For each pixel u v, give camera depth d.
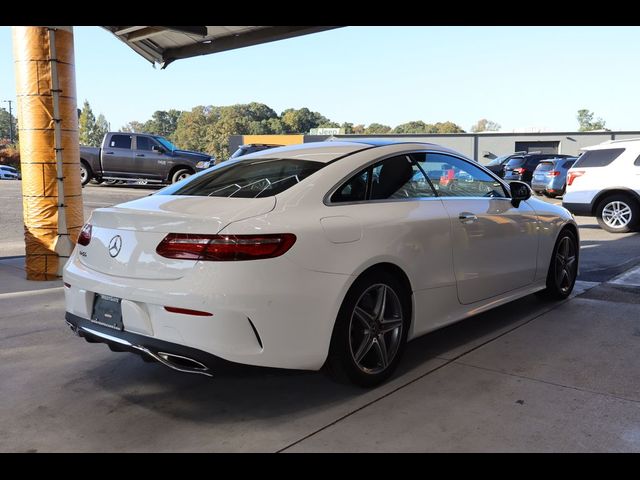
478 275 4.20
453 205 4.03
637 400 3.24
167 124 162.75
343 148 3.81
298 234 2.99
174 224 2.98
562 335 4.43
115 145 19.48
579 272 6.83
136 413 3.20
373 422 3.03
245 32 8.59
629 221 10.43
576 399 3.26
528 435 2.85
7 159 70.88
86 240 3.45
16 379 3.69
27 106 6.43
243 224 2.89
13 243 9.63
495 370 3.72
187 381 3.65
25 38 6.34
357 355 3.32
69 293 3.44
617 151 10.59
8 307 5.44
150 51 9.21
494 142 45.12
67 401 3.36
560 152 44.09
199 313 2.79
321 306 3.04
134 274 3.06
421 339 4.39
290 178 3.40
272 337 2.90
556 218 5.21
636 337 4.36
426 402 3.25
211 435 2.93
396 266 3.49
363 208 3.41
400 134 46.84
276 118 139.12
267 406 3.26
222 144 122.06
